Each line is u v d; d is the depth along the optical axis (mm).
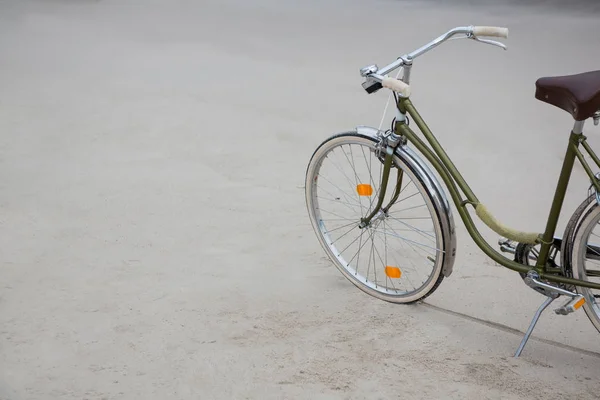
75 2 8562
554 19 7730
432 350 2439
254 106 4988
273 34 7203
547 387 2250
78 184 3705
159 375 2279
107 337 2463
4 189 3611
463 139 4383
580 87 2096
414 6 8680
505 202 3586
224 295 2752
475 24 7551
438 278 2555
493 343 2486
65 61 6004
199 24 7617
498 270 2994
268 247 3145
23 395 2162
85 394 2180
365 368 2336
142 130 4496
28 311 2598
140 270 2916
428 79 5582
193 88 5371
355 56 6328
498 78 5613
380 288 2756
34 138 4309
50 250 3045
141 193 3627
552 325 2617
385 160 2570
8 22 7344
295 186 3764
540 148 4254
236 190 3701
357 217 3424
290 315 2631
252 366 2334
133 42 6738
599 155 4152
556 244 2344
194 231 3262
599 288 2270
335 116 4797
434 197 2449
